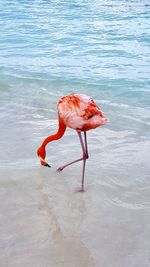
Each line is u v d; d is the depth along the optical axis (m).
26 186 4.46
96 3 21.50
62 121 4.37
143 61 10.19
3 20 17.08
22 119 6.56
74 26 15.20
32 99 7.60
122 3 21.33
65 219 3.86
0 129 6.13
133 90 7.98
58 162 5.08
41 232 3.63
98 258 3.29
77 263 3.23
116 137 5.85
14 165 4.96
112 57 10.60
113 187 4.49
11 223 3.77
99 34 13.61
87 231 3.67
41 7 20.67
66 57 10.73
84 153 4.38
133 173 4.79
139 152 5.35
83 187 4.47
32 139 5.76
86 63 10.08
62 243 3.48
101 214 3.96
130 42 12.34
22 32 14.38
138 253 3.36
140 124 6.31
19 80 8.76
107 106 7.12
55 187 4.46
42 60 10.48
